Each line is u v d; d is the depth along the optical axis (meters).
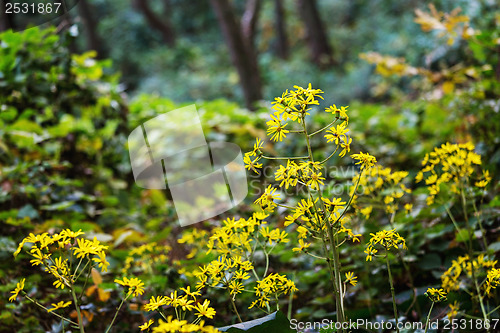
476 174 2.87
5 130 3.80
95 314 2.60
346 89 13.45
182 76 16.92
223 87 16.25
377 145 4.79
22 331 2.55
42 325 2.70
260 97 9.76
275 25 20.31
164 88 16.56
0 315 2.54
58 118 4.41
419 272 2.74
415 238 2.79
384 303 2.62
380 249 2.65
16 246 2.94
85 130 4.44
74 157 4.42
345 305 2.68
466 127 4.16
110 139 4.63
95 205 4.19
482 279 2.41
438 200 2.62
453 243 2.78
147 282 2.64
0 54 4.04
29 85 4.13
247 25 11.71
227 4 9.68
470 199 2.87
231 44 9.72
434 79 4.57
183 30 22.78
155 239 3.16
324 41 17.69
